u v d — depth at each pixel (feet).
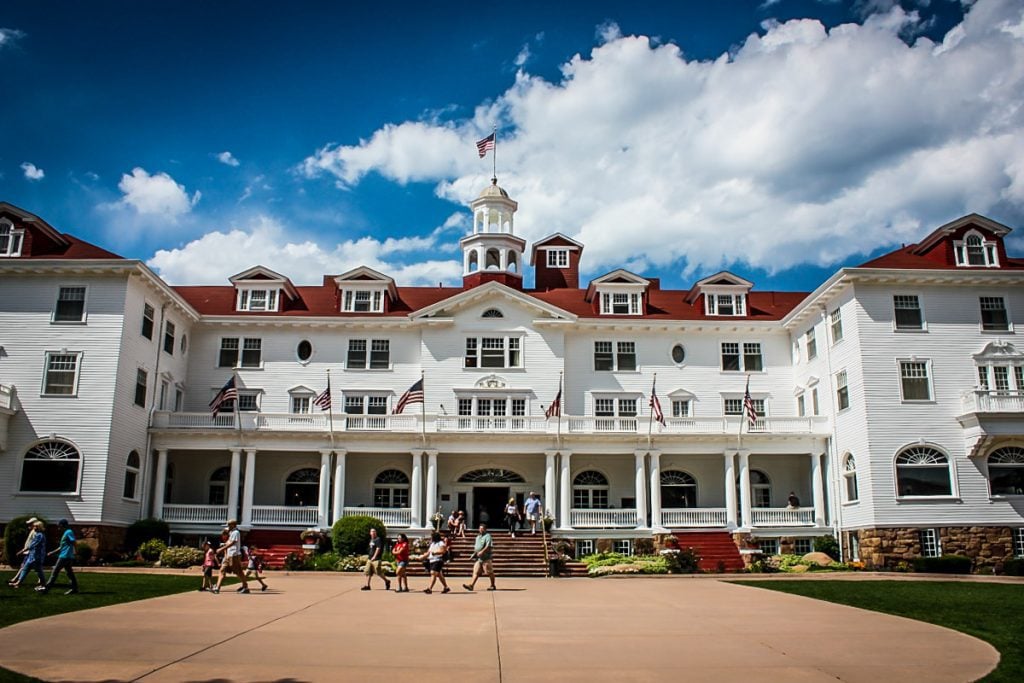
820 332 152.56
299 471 159.53
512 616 68.74
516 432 146.92
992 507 132.36
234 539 86.17
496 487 159.22
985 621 66.08
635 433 147.54
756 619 67.46
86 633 55.26
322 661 47.29
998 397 132.87
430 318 161.99
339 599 81.51
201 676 42.98
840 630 61.21
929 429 134.92
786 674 45.39
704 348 167.02
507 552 129.59
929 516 131.85
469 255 192.44
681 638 57.11
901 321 138.92
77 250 137.69
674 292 183.32
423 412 145.79
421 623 63.52
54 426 128.88
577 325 163.94
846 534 141.38
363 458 159.43
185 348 160.86
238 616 65.92
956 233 142.61
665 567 123.54
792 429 150.10
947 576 117.91
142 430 140.97
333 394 161.89
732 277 170.30
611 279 169.17
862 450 135.85
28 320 132.67
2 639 52.39
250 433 144.77
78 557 120.57
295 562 126.52
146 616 64.54
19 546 118.42
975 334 138.82
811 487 159.02
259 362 163.02
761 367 166.61
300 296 175.11
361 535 132.57
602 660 48.70
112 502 129.90
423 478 155.22
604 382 164.14
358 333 164.55
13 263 131.64
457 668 45.85
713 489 160.76
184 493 156.76
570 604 78.64
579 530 142.72
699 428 151.02
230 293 176.24
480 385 160.15
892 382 136.26
